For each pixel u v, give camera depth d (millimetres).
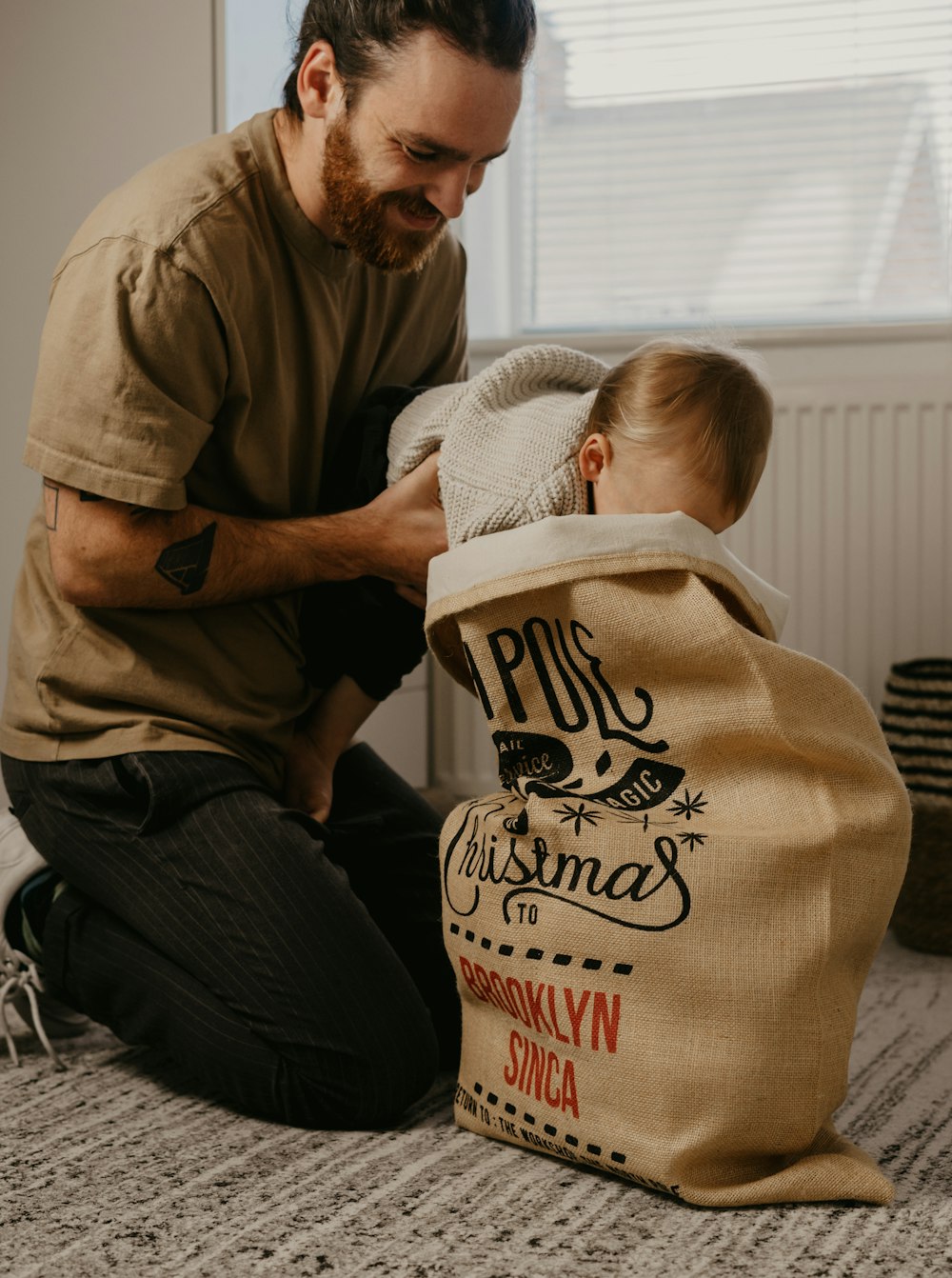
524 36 1123
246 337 1195
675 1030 946
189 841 1128
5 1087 1206
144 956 1146
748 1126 938
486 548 1040
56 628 1207
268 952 1081
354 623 1306
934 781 1734
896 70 2248
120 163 1991
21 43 1988
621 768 1006
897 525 2127
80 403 1118
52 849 1207
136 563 1144
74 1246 892
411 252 1222
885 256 2295
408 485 1192
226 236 1159
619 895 967
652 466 1037
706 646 957
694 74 2307
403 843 1321
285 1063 1076
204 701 1197
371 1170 1014
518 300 2396
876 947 1008
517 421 1145
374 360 1377
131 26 1975
